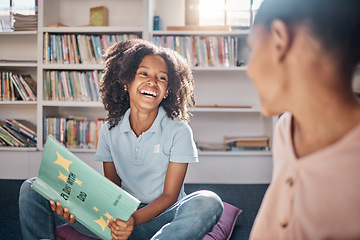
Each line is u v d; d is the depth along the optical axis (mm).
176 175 1263
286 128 498
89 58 3279
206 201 1111
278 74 419
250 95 3551
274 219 499
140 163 1305
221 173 3279
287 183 460
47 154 1071
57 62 3285
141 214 1121
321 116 417
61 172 1068
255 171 3285
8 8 3449
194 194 1174
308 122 430
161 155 1294
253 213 2312
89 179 1026
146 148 1301
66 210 1083
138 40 1465
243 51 3354
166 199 1211
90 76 3264
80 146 3283
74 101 3271
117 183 1405
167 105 1363
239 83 3549
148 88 1265
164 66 1307
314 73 403
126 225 1017
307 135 444
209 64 3270
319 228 417
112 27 3248
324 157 410
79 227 1293
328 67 399
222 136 3572
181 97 1429
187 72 1460
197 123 3580
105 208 1026
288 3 409
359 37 394
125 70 1284
